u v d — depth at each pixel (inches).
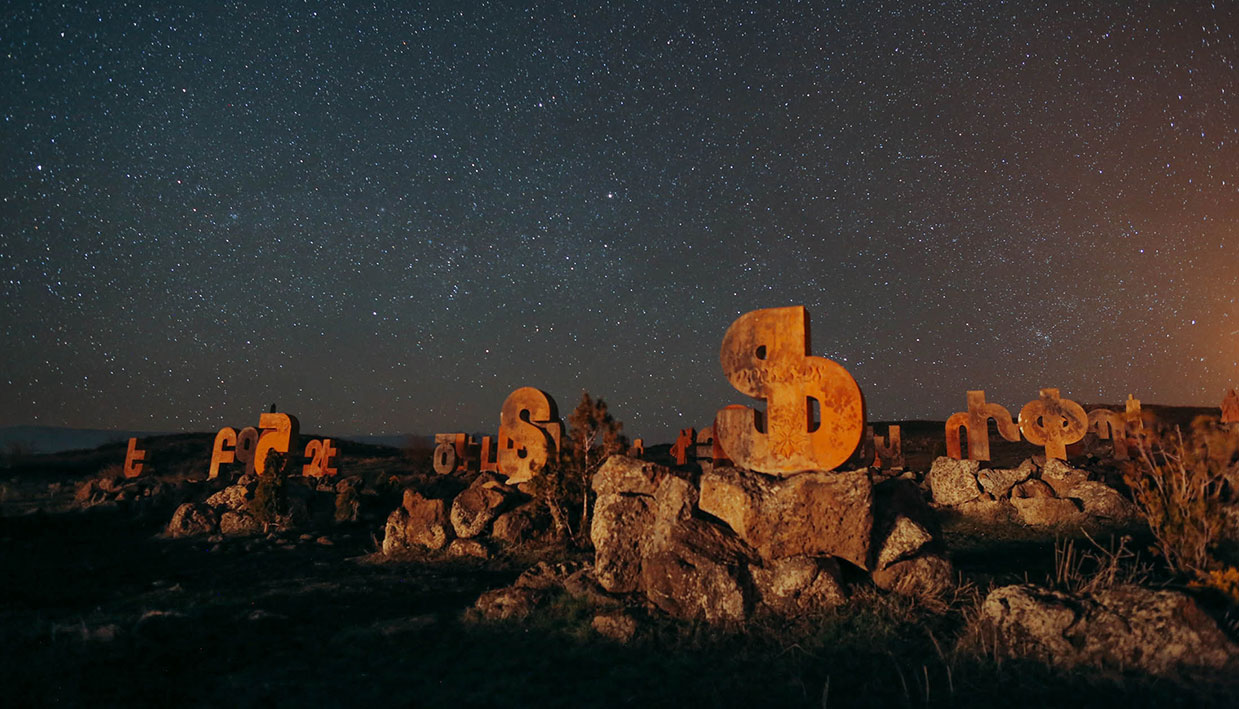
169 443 2623.0
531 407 887.1
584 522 736.3
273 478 948.0
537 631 398.3
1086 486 848.3
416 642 397.7
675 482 465.1
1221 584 318.7
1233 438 356.2
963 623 366.9
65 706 301.9
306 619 462.9
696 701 290.2
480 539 729.6
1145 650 294.7
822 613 388.5
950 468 923.4
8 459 2047.2
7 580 599.5
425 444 2237.9
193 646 397.7
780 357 470.3
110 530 926.4
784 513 427.2
